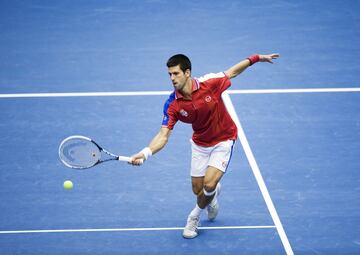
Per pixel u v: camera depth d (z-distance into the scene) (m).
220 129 24.02
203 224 25.72
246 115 33.78
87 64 39.50
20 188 28.05
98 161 22.44
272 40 42.03
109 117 33.78
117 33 43.16
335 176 28.67
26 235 25.02
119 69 38.84
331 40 41.94
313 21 44.38
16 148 31.08
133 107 34.75
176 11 46.16
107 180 28.66
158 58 40.12
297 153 30.48
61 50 41.12
